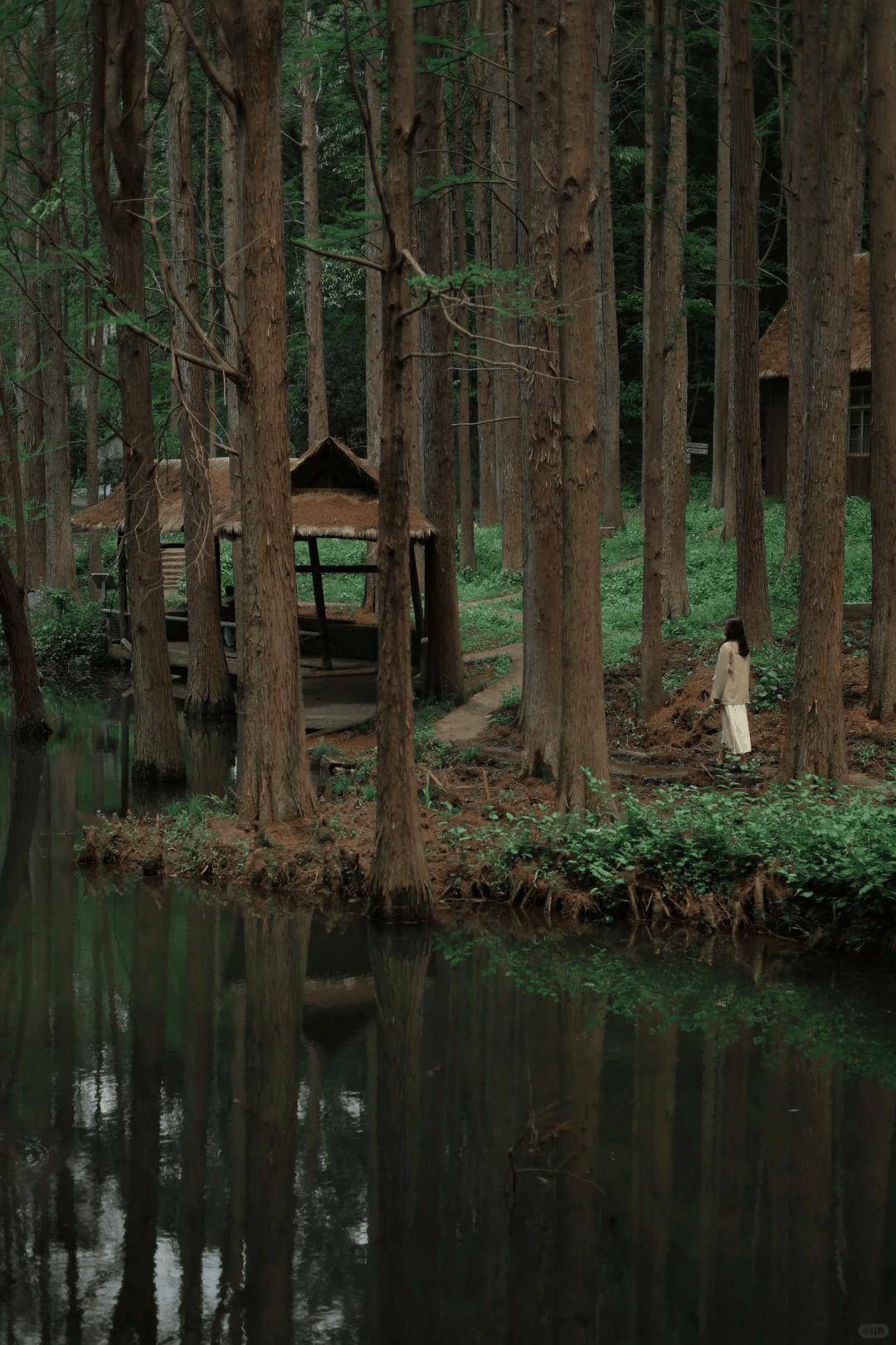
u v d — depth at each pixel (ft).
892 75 54.60
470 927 39.40
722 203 109.70
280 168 45.91
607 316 120.37
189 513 80.74
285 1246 21.17
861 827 38.14
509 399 114.62
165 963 36.01
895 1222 21.90
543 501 53.72
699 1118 25.82
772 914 38.42
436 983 34.27
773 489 107.76
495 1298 19.51
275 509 47.65
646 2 79.56
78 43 58.34
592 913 40.22
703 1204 22.41
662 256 58.80
